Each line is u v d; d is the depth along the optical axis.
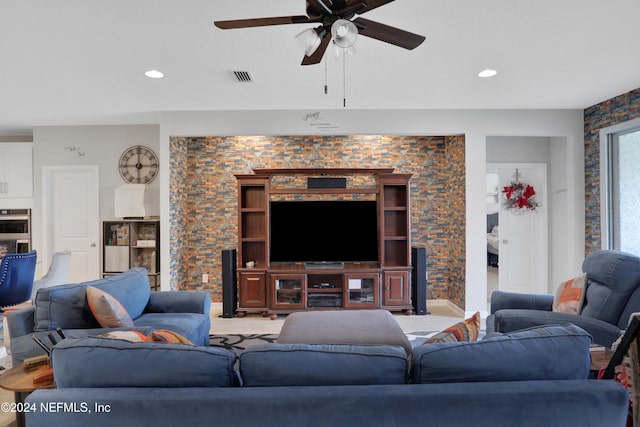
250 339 4.04
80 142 5.45
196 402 1.25
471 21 2.50
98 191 5.45
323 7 1.80
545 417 1.28
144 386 1.32
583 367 1.40
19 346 2.38
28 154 5.54
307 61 2.36
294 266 5.08
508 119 4.67
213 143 5.41
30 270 4.54
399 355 1.38
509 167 5.56
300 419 1.25
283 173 4.96
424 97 4.16
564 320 2.42
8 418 2.38
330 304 4.90
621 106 4.12
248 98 4.17
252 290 4.88
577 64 3.24
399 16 2.43
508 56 3.07
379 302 4.88
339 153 5.42
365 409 1.26
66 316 2.51
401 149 5.44
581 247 4.73
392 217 5.30
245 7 2.30
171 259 4.78
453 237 5.18
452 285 5.25
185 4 2.26
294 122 4.64
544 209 5.48
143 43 2.78
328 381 1.34
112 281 3.00
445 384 1.33
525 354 1.38
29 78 3.49
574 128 4.71
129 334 1.82
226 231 5.41
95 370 1.33
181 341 1.72
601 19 2.47
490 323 3.01
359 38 2.73
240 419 1.25
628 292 2.47
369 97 4.15
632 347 1.65
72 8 2.29
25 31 2.57
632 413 1.65
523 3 2.28
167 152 4.67
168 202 4.69
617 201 4.32
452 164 5.15
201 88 3.81
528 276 5.69
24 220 5.50
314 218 5.07
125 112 4.73
